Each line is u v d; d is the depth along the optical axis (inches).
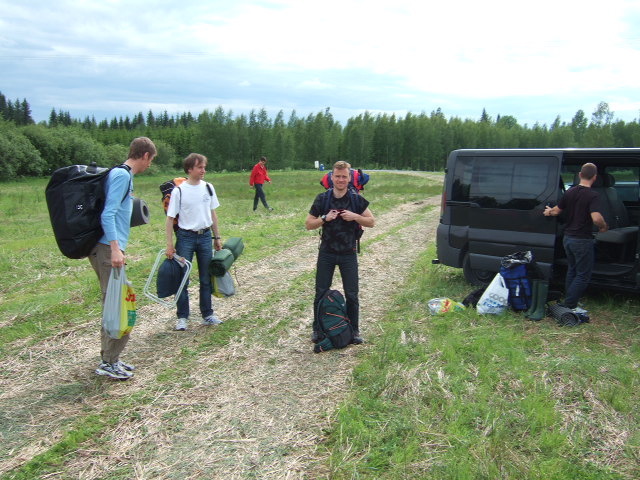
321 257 179.8
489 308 211.6
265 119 3270.2
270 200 775.7
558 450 115.4
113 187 143.2
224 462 114.1
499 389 145.4
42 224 508.7
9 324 201.5
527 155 232.1
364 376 154.6
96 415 132.8
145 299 236.8
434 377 152.2
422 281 268.8
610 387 143.8
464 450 114.7
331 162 3526.1
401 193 958.4
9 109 5118.1
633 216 269.7
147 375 157.9
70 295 241.4
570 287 203.0
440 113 4714.6
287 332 196.1
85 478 108.1
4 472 109.2
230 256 201.8
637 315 208.5
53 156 2171.5
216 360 169.5
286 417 133.1
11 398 142.0
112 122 5772.6
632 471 109.0
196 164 191.0
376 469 110.8
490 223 240.8
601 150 215.6
